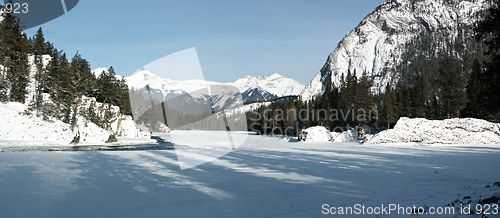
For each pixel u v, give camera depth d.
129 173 9.95
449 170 11.91
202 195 6.75
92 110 41.53
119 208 5.41
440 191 7.39
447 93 53.72
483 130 32.56
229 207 5.75
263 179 9.36
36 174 9.18
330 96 80.31
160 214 5.12
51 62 51.62
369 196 6.92
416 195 6.97
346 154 20.88
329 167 13.09
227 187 7.82
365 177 10.02
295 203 6.17
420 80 68.62
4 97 37.97
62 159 14.56
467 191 7.12
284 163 14.73
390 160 16.41
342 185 8.40
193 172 10.56
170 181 8.48
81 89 43.03
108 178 8.77
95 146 29.31
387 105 64.75
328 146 31.59
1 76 42.31
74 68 53.09
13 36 45.47
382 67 195.12
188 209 5.50
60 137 34.09
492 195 5.79
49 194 6.41
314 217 5.12
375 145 31.66
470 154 20.23
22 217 4.75
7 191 6.56
